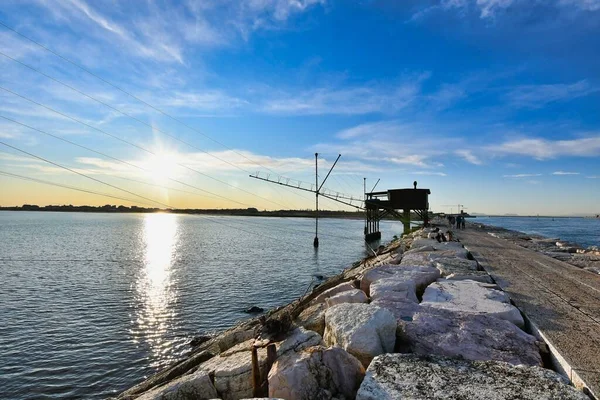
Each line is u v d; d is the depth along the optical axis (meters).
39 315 18.64
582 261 13.38
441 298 7.24
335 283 12.33
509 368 4.14
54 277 27.97
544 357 4.87
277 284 25.59
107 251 44.06
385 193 50.72
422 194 48.31
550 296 7.54
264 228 86.25
